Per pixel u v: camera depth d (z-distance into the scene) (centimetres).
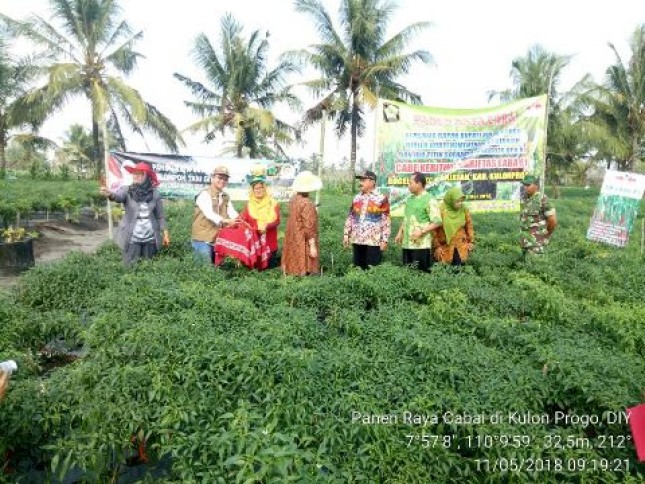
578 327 631
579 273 958
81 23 3112
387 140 1078
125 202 825
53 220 2047
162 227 851
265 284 749
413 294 718
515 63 3778
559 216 2184
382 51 3084
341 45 3097
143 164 832
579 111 3591
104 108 2962
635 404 417
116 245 1055
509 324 591
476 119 1070
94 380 418
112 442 348
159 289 607
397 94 3203
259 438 325
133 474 392
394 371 448
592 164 4688
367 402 385
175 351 445
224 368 434
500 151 1080
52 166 4688
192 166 1123
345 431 359
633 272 959
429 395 412
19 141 3738
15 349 532
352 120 3284
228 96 3297
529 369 474
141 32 3228
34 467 399
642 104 3541
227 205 904
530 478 356
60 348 611
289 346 468
